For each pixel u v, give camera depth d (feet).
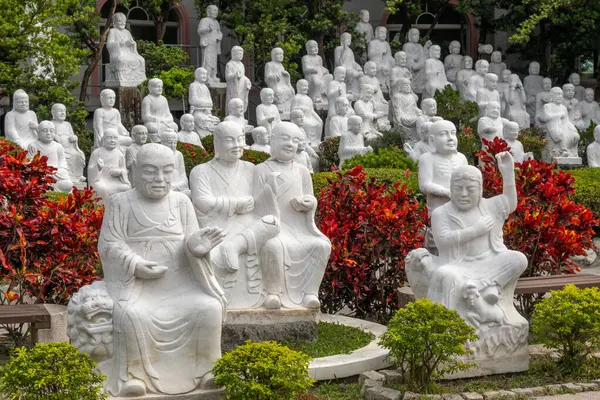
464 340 28.81
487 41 105.81
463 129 78.64
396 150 71.26
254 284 34.24
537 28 103.50
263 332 33.76
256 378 26.30
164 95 83.97
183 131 76.43
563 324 31.19
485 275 31.83
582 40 96.73
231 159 35.47
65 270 35.06
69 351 25.53
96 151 65.46
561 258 39.27
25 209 36.35
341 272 39.47
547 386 30.68
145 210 28.45
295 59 100.37
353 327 35.88
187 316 27.73
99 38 86.58
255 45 91.35
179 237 28.60
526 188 41.06
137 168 28.55
